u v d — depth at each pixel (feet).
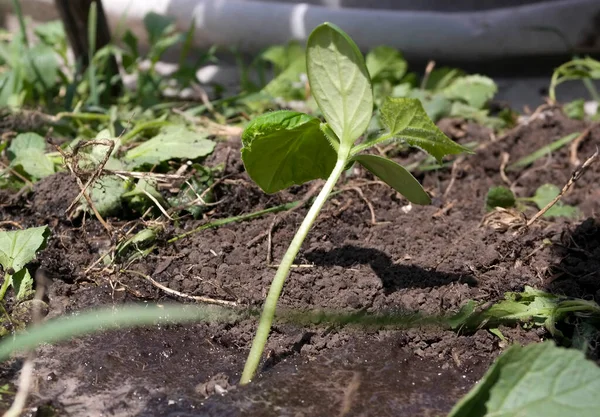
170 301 1.80
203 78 2.93
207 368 1.69
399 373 1.68
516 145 2.28
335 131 1.68
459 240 1.91
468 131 2.31
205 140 2.04
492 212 1.98
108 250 1.88
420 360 1.71
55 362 1.69
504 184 2.15
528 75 2.92
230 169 2.03
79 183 1.86
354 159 1.71
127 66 2.60
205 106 2.38
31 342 1.61
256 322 1.75
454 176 2.15
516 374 1.51
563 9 2.71
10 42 2.95
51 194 1.97
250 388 1.65
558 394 1.49
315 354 1.71
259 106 2.45
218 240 1.91
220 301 1.78
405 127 1.65
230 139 2.18
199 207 1.96
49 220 1.94
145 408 1.62
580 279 1.80
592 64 2.52
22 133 2.16
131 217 1.97
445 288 1.79
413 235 1.93
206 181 2.00
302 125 1.68
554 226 1.96
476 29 2.79
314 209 1.67
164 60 3.10
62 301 1.80
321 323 1.75
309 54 1.64
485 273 1.83
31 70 2.45
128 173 1.89
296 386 1.66
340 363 1.70
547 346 1.51
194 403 1.63
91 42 2.47
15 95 2.38
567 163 2.21
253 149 1.70
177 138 2.04
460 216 2.00
